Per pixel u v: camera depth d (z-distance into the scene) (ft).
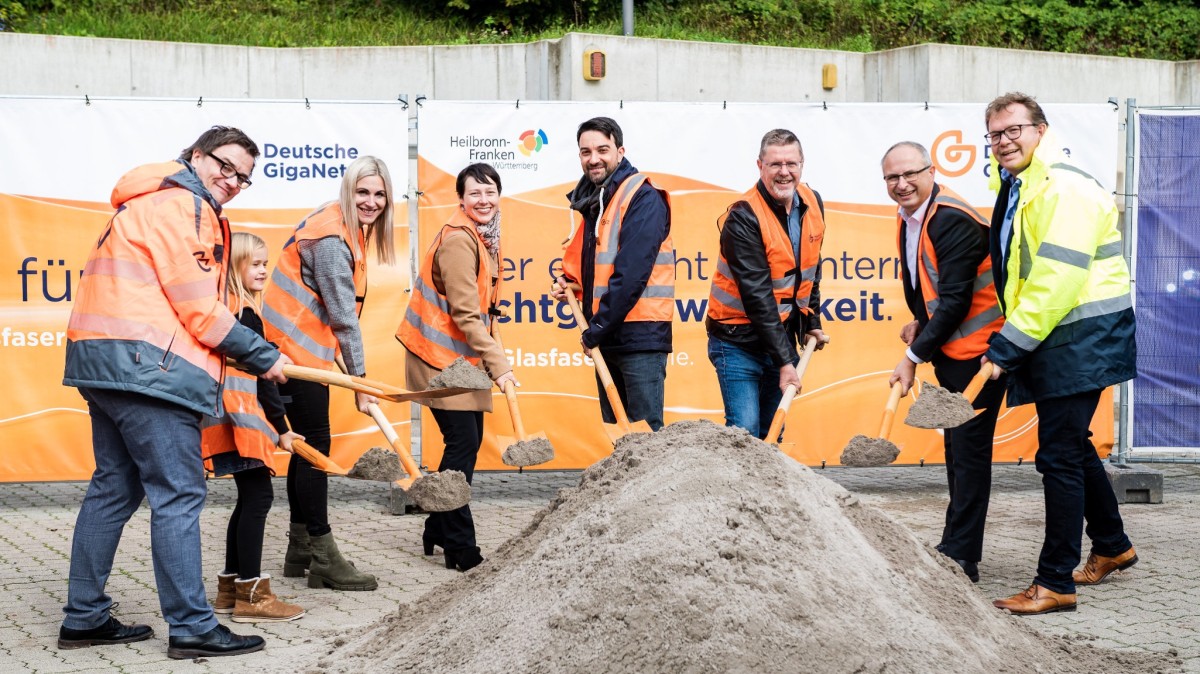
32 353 23.26
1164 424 24.81
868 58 51.31
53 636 14.99
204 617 14.15
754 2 62.23
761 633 10.73
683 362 24.59
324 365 17.40
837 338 24.85
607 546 11.89
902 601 11.98
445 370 14.67
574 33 45.37
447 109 23.81
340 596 17.03
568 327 24.27
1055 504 15.93
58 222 23.22
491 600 12.46
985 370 15.48
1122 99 53.98
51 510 23.32
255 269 17.06
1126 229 24.62
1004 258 16.42
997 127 15.98
